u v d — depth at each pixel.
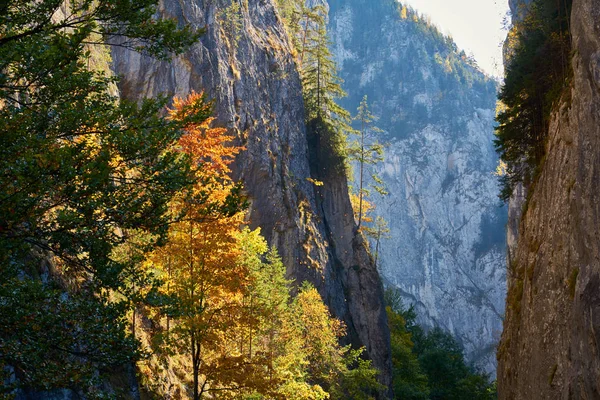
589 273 19.25
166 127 12.54
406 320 104.56
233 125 55.69
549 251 25.41
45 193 11.47
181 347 21.61
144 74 50.59
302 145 67.00
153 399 23.86
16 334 11.28
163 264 22.22
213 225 21.28
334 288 62.06
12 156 11.23
